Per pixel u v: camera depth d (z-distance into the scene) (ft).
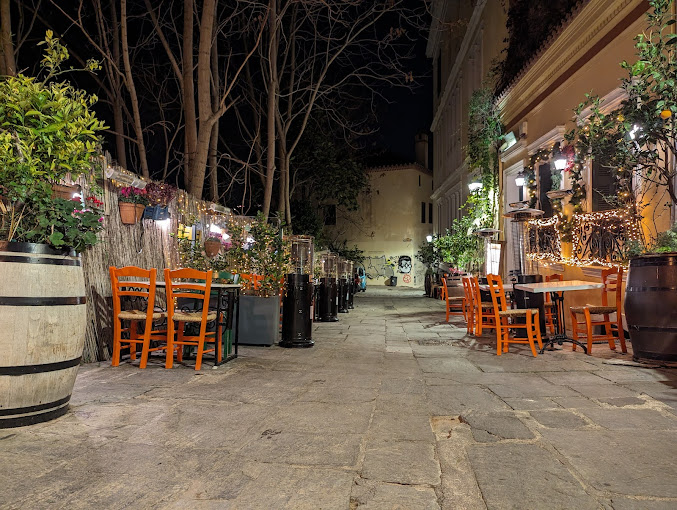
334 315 38.06
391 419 12.03
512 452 9.82
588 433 10.96
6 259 10.96
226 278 21.43
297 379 16.55
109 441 10.27
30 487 8.06
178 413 12.34
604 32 27.17
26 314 10.99
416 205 119.24
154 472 8.73
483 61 55.93
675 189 21.66
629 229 24.31
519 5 41.16
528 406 13.26
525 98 39.40
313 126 76.69
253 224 25.81
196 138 36.37
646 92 21.17
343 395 14.39
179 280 24.97
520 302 27.12
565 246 32.07
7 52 28.37
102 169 19.94
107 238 20.29
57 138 12.57
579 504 7.58
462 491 8.05
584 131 23.62
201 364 18.67
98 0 35.70
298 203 86.33
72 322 11.85
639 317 18.95
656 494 7.91
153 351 19.79
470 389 15.25
